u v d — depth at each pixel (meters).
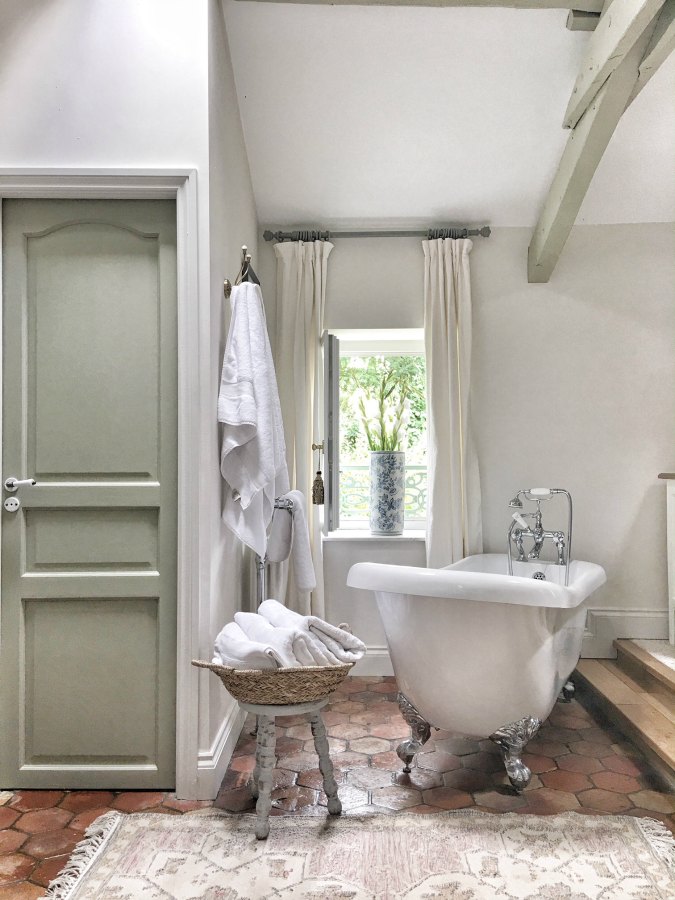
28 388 2.33
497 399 3.71
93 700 2.29
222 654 2.02
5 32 2.35
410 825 2.02
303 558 2.84
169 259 2.33
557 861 1.83
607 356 3.69
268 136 3.27
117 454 2.31
